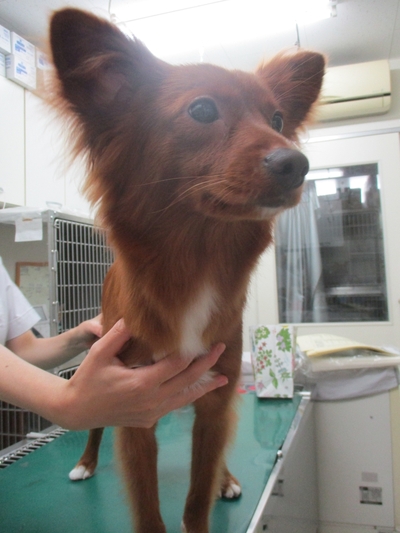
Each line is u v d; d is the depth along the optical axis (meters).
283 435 1.51
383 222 3.15
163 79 0.99
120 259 0.98
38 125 2.56
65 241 1.80
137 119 0.97
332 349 2.01
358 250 3.22
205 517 1.02
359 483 1.96
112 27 0.96
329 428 1.99
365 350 2.11
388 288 3.14
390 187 3.13
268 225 1.08
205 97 0.92
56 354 1.49
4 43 2.33
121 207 0.98
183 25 2.38
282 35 2.63
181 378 0.89
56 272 1.73
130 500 1.02
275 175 0.81
